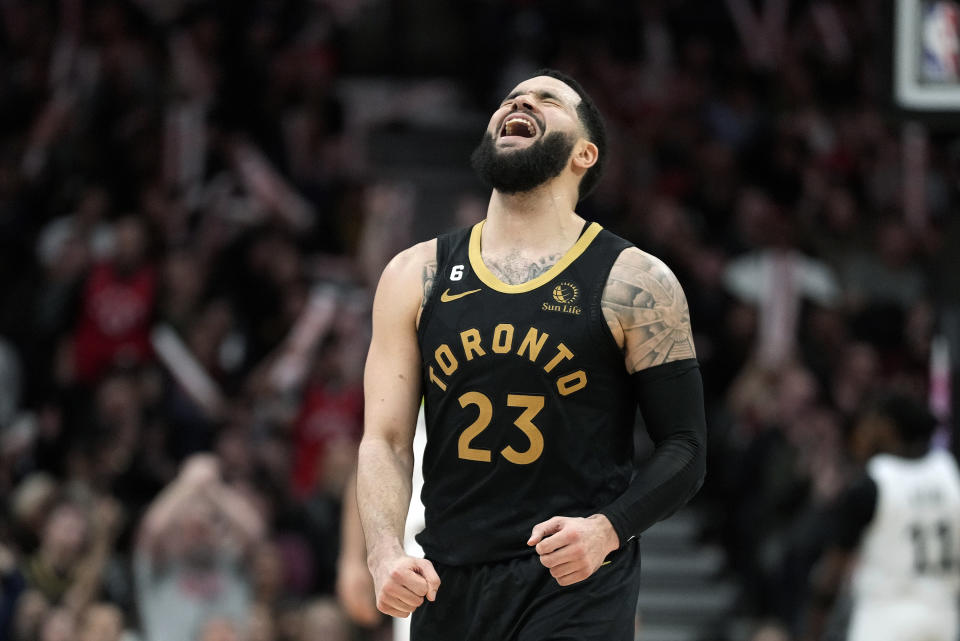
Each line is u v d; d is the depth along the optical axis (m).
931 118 15.30
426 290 7.62
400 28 42.19
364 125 38.25
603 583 7.21
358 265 30.92
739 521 24.80
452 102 40.78
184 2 35.19
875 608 15.50
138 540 20.81
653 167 33.56
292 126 33.47
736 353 27.66
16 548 20.61
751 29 39.69
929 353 28.42
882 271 30.73
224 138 32.16
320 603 20.45
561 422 7.21
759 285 28.84
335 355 26.50
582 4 38.06
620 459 7.39
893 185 34.62
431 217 35.66
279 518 22.73
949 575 15.48
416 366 7.68
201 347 26.19
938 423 15.67
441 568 7.39
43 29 33.69
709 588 25.38
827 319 28.58
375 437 7.58
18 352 26.64
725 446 25.75
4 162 30.62
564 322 7.29
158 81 32.53
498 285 7.44
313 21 39.16
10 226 29.09
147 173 31.16
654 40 38.41
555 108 7.63
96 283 26.59
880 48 15.43
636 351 7.35
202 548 20.27
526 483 7.23
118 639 19.59
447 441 7.38
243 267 28.95
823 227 32.12
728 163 32.91
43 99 32.66
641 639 24.59
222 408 25.28
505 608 7.19
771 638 21.09
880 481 15.45
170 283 26.98
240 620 20.23
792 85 36.66
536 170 7.48
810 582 22.78
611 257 7.46
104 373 25.48
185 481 20.61
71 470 22.89
